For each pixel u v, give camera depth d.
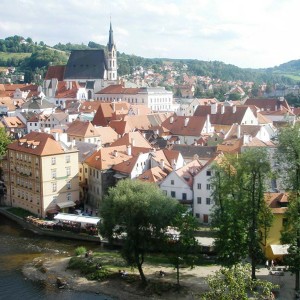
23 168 143.88
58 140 142.12
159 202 94.06
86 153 156.12
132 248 93.25
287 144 88.94
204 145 175.38
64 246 118.38
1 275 100.44
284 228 92.62
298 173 89.50
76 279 98.12
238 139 165.12
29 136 149.50
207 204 125.75
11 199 151.62
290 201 91.50
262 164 92.06
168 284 92.50
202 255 103.75
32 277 99.50
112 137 198.25
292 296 85.38
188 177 130.25
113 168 142.50
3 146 164.12
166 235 94.31
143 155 141.12
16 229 131.88
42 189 136.88
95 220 124.75
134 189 98.69
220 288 55.34
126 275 96.88
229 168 98.88
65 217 127.56
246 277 59.41
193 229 93.56
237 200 95.44
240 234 92.44
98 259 106.00
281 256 100.12
